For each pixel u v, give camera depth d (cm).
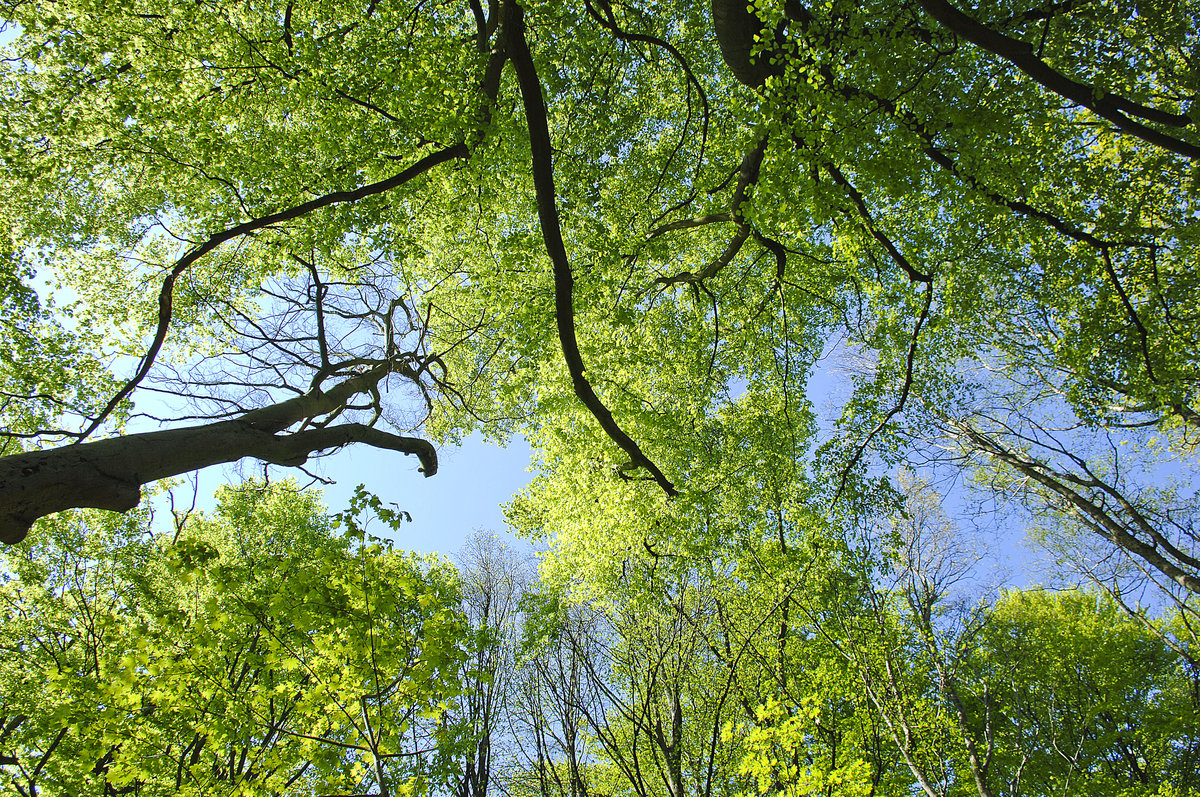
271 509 1148
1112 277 841
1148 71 742
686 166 1038
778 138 538
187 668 373
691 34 934
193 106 652
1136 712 1174
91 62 646
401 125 646
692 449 1074
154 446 405
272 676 487
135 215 905
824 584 736
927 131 590
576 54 888
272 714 415
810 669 718
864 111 538
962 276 948
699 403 1147
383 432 680
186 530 1009
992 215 801
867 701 680
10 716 613
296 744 384
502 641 675
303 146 717
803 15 683
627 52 945
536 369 942
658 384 1180
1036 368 1192
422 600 416
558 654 649
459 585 747
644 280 1049
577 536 1076
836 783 482
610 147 1014
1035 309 1113
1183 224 811
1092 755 1120
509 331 832
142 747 372
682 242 1133
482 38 692
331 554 426
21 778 532
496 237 979
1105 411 1019
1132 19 710
